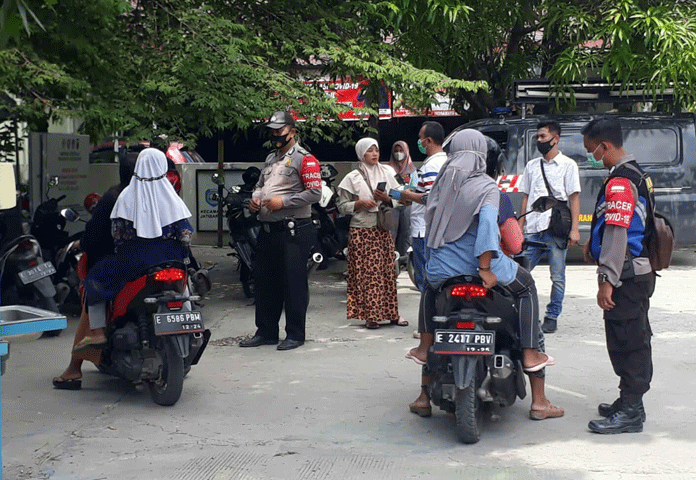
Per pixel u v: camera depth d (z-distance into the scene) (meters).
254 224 9.73
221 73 8.76
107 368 6.11
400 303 9.66
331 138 10.42
